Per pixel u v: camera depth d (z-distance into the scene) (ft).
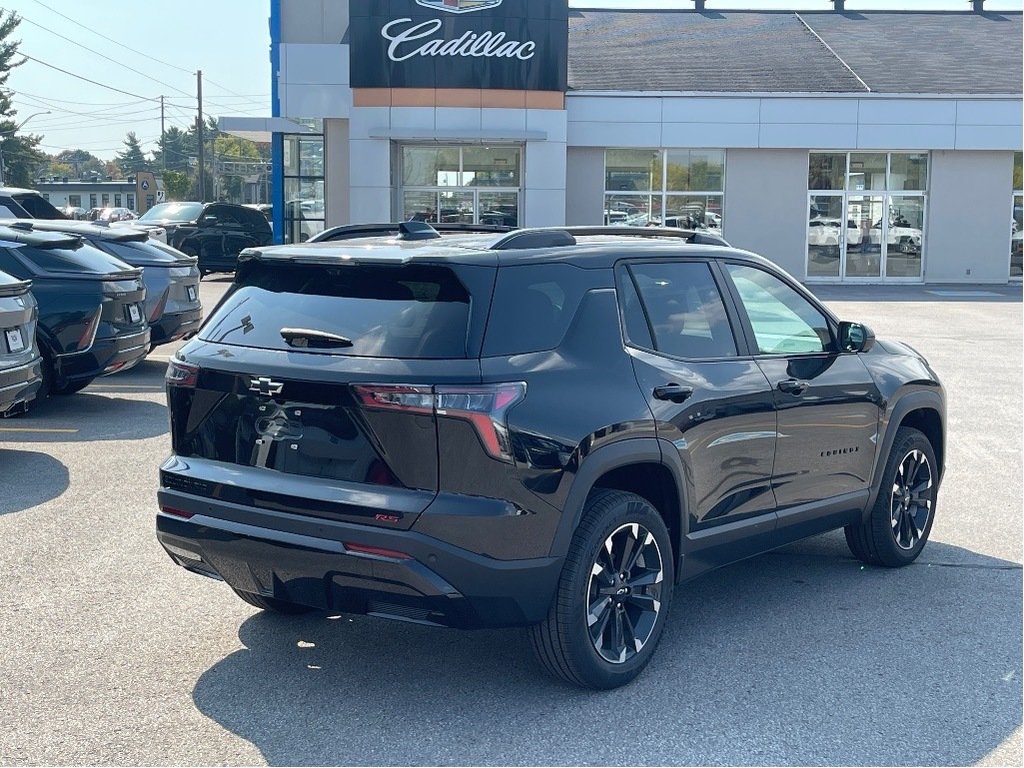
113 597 18.89
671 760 13.32
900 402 20.62
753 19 120.37
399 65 86.74
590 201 96.12
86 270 35.94
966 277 99.35
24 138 266.57
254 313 15.40
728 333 17.56
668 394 15.78
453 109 87.30
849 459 19.57
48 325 35.24
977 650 16.97
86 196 408.26
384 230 18.65
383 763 13.19
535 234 15.40
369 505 13.57
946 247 98.99
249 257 15.84
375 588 13.73
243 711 14.58
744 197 97.04
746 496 17.44
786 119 94.73
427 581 13.46
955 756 13.48
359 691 15.28
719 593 19.74
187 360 15.39
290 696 15.08
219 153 453.99
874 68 102.68
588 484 14.52
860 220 98.43
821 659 16.56
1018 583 20.36
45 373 35.45
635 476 16.19
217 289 83.10
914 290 92.58
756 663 16.38
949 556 22.06
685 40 111.04
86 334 35.55
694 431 16.19
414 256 14.30
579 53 106.11
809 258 98.43
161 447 30.91
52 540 22.03
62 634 17.21
